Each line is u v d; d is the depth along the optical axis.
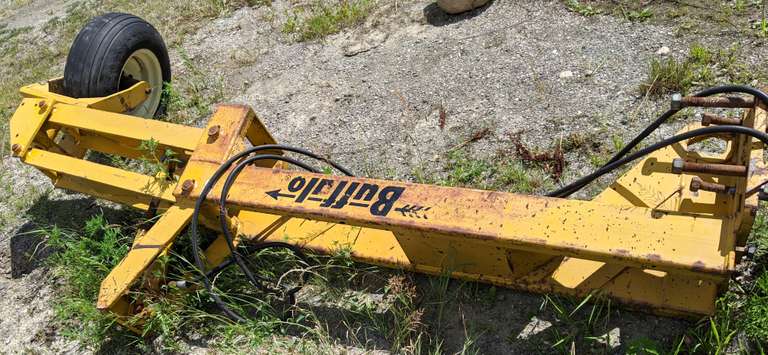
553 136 4.20
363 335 3.29
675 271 2.49
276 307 3.50
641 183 3.26
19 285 4.10
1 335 3.81
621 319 3.07
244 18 6.59
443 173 4.19
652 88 4.29
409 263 3.40
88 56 4.53
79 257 3.72
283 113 5.13
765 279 2.85
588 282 3.08
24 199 4.85
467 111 4.59
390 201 2.91
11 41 8.25
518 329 3.15
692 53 4.46
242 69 5.83
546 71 4.71
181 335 3.48
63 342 3.67
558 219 2.65
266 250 3.59
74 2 9.20
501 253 2.99
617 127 4.14
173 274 3.51
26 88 4.25
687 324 2.98
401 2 5.93
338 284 3.56
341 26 5.93
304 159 4.60
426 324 3.27
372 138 4.63
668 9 4.93
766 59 4.29
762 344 2.83
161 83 5.33
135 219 4.15
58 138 4.78
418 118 4.67
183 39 6.54
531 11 5.29
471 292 3.35
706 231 2.48
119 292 3.14
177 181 3.58
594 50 4.77
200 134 3.62
